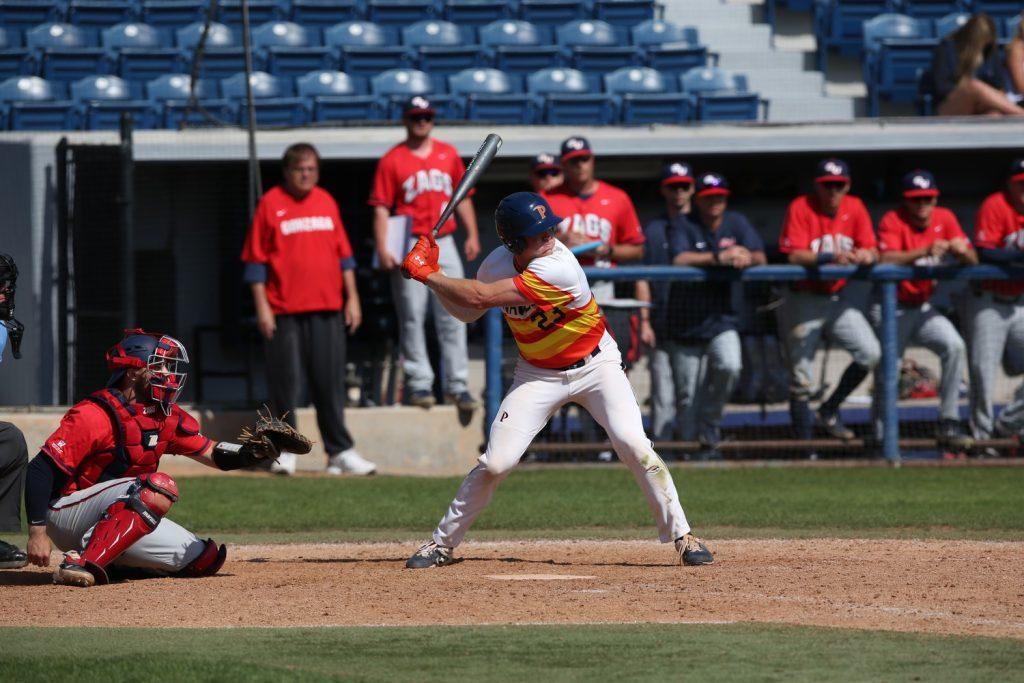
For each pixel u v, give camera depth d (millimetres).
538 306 21438
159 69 60531
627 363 40906
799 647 15258
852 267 40125
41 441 41156
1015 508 32656
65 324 46531
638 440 22594
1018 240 40844
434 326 46281
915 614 17766
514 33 63812
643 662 14414
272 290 39781
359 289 51594
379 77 59500
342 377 40562
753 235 40688
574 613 17922
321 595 19625
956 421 42156
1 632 16625
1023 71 54000
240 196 52875
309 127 49781
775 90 62281
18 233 48188
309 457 42344
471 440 43531
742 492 36156
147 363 21141
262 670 13664
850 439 41812
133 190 50031
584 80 60344
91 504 21406
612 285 40312
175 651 15133
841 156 54969
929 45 60062
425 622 17312
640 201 55125
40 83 58219
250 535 29312
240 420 42531
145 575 22422
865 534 28484
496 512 32688
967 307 41875
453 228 41000
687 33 64625
